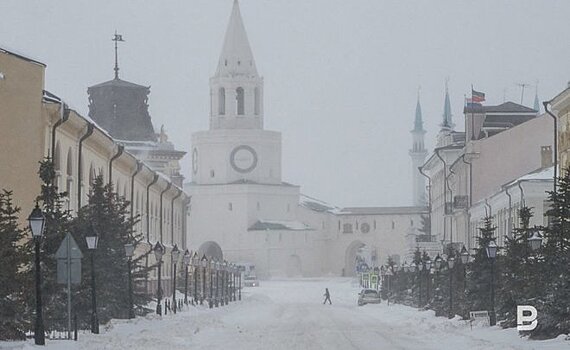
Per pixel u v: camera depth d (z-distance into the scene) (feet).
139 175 530.68
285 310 628.69
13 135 318.24
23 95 320.09
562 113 425.69
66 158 363.35
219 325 382.83
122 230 341.21
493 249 326.65
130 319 342.85
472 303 370.12
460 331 323.16
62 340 243.81
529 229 298.56
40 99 323.57
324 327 388.98
